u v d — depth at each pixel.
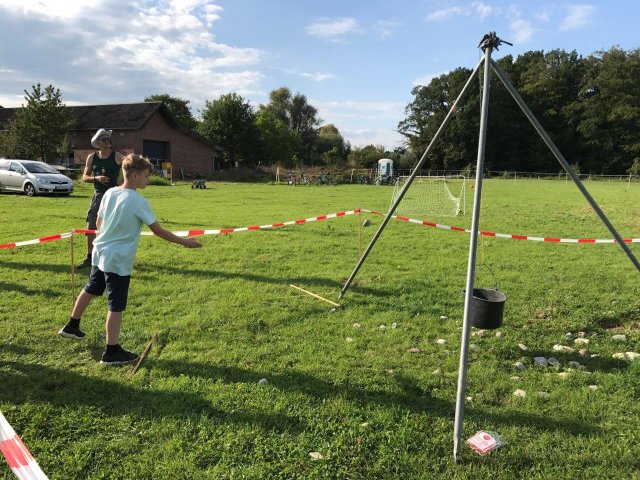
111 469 2.69
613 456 2.87
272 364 4.01
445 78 76.56
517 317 5.37
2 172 19.58
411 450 2.91
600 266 7.88
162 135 42.88
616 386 3.73
